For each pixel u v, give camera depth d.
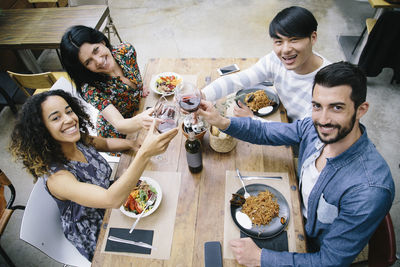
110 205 1.18
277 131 1.40
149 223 1.26
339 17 3.96
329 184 1.09
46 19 2.93
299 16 1.34
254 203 1.26
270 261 1.09
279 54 1.49
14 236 2.18
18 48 2.70
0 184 1.69
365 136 1.03
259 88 1.81
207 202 1.31
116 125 1.61
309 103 1.65
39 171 1.25
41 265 2.03
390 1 2.66
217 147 1.46
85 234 1.44
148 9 4.31
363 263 1.32
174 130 1.11
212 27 3.95
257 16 4.07
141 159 1.11
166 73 1.91
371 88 3.05
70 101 1.40
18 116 1.22
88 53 1.55
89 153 1.52
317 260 1.07
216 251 1.16
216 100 1.75
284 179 1.38
